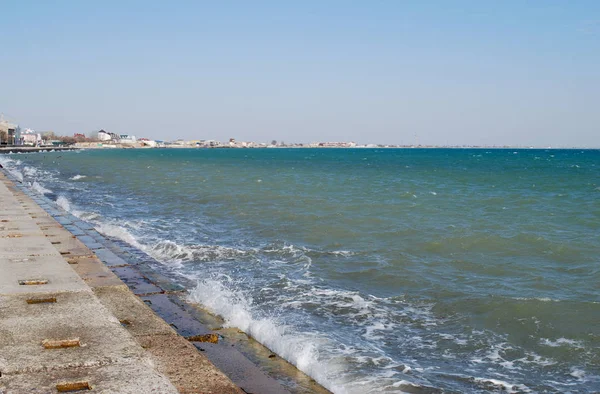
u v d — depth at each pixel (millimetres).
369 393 6445
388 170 69812
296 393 6227
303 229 19281
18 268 8828
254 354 7383
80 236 15617
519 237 17375
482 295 10930
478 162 103250
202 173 58812
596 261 14078
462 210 25281
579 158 133500
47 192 32750
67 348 5273
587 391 6867
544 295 10945
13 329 5793
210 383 5016
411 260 14172
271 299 10555
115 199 30031
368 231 18781
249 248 15742
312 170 68562
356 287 11633
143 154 150125
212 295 9852
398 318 9578
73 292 7398
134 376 4629
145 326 6570
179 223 20734
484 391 6785
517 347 8320
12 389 4289
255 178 50156
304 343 7891
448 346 8320
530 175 58500
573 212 24828
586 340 8547
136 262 13219
